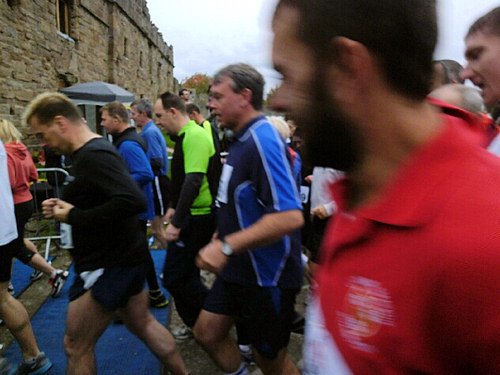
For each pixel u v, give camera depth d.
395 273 0.46
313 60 0.50
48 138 1.85
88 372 1.86
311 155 0.55
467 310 0.40
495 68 1.26
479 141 0.55
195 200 2.50
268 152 1.61
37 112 1.83
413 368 0.48
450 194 0.43
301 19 0.50
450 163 0.46
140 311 2.04
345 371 0.57
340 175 0.64
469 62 1.37
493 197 0.41
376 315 0.49
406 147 0.49
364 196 0.56
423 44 0.47
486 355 0.41
